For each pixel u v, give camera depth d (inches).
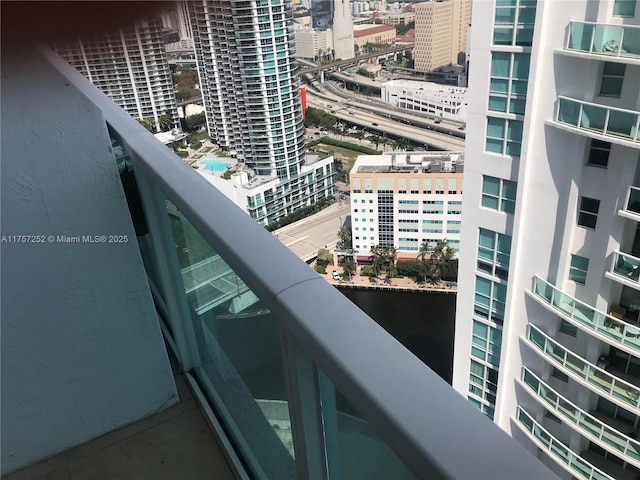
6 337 38.2
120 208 39.0
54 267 38.0
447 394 14.7
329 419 23.9
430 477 13.1
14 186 34.5
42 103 33.5
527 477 12.4
